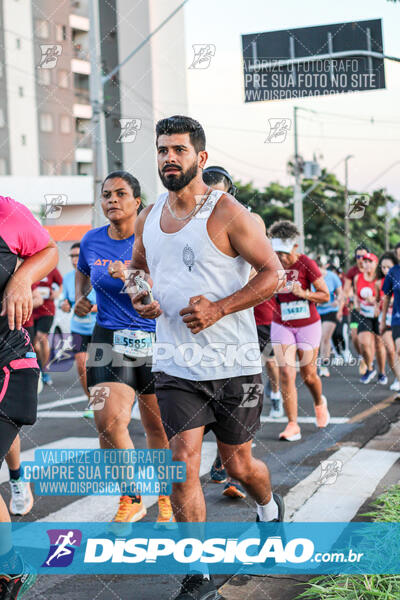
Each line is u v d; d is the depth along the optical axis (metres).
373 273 8.35
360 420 5.88
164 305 2.53
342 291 9.05
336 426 5.64
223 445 2.61
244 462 2.62
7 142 29.98
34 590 2.61
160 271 2.54
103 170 10.24
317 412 5.48
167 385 2.51
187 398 2.48
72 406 7.24
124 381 3.33
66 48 33.09
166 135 2.45
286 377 5.14
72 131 32.88
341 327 10.45
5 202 2.45
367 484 3.83
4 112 30.25
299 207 19.44
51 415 6.61
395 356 7.60
